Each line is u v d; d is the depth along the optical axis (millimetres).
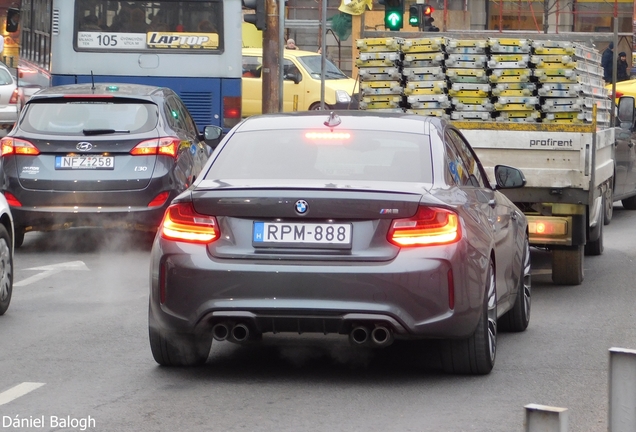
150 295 15117
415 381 15102
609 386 9578
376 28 75938
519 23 79750
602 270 25953
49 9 44125
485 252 14992
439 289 14008
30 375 15383
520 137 22734
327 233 14102
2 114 53969
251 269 14070
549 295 22594
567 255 23469
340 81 58656
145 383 14953
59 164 27188
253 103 58312
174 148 27641
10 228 20125
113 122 27641
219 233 14336
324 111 16812
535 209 23109
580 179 22547
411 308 13984
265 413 13461
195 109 43562
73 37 43281
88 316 19766
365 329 14023
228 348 17188
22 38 51000
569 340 18062
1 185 27484
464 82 25219
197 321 14273
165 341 15422
